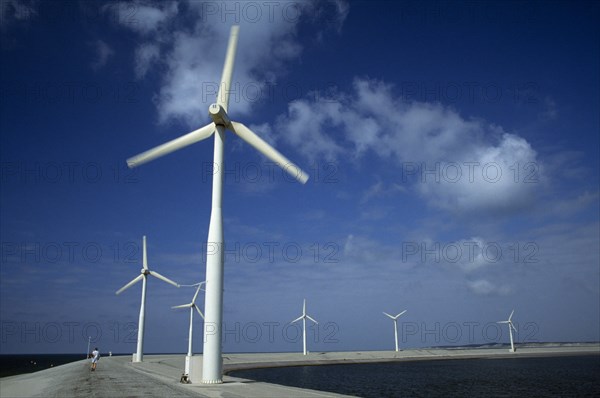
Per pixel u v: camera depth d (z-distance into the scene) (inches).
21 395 808.3
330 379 3056.1
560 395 2186.3
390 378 3179.1
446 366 4820.4
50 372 1770.4
